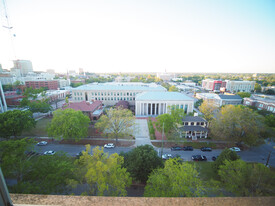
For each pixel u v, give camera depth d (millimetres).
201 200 3904
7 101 75125
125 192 18578
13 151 20047
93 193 19344
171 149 36625
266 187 18953
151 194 17578
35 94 79375
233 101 80000
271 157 34531
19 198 3775
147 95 67688
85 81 180375
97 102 66875
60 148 36688
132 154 25750
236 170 21453
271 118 43469
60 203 3732
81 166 21203
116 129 39875
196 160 32344
